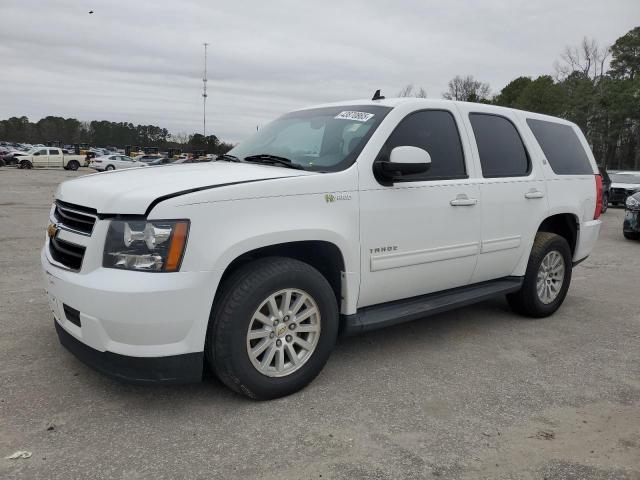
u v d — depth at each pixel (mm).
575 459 2801
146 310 2783
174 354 2910
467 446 2893
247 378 3143
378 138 3764
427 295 4297
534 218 4918
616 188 21328
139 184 3090
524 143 4973
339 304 3676
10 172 36906
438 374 3842
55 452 2705
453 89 66500
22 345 4062
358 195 3559
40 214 12680
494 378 3803
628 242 11266
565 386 3703
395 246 3797
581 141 5781
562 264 5336
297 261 3332
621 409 3379
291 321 3322
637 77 52812
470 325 5031
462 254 4281
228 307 3039
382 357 4141
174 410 3168
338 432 2986
